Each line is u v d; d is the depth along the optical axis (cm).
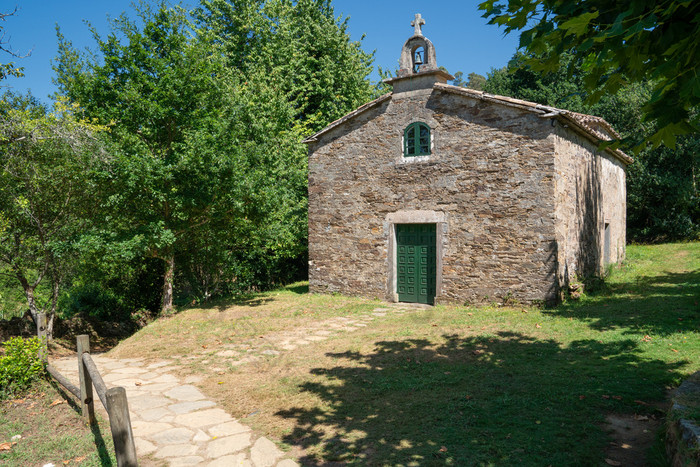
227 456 402
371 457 387
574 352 656
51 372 593
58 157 921
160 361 737
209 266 1353
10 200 905
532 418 441
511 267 1033
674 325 753
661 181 2034
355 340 800
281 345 796
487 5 355
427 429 432
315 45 2170
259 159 1255
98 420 497
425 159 1152
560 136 1022
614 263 1509
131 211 1070
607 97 2269
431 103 1142
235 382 611
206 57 1183
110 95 1082
